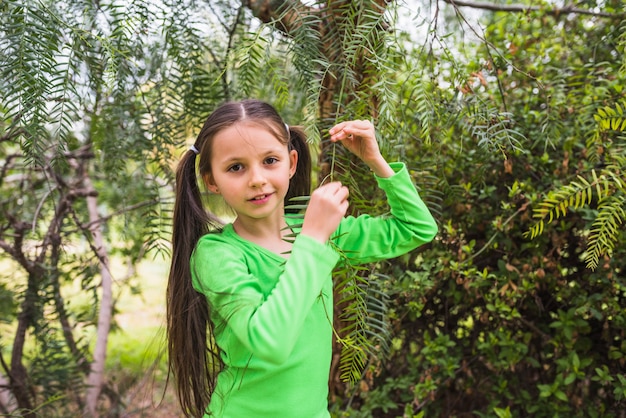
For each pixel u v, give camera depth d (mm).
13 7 883
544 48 1413
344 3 1067
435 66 1331
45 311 1944
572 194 1024
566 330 1336
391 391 1612
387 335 1284
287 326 791
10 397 1856
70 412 1875
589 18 1438
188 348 998
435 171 1319
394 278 1458
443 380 1546
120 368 2752
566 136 1338
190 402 1025
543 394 1366
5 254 2053
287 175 909
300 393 948
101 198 2373
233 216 1235
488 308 1377
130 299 3834
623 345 1325
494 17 1690
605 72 1284
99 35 1115
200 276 930
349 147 1003
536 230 1062
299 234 854
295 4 1034
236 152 875
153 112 1402
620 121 1051
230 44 1390
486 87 1235
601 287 1356
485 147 1082
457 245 1440
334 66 1104
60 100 881
